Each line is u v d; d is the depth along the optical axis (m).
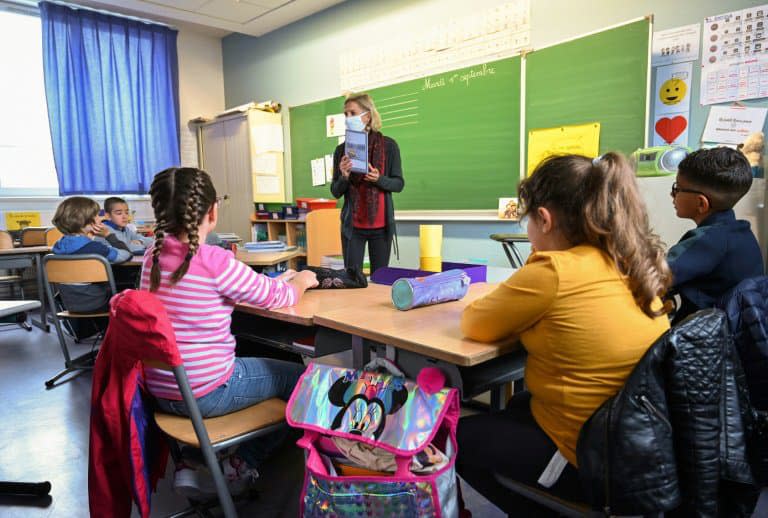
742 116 2.70
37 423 2.32
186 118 5.88
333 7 4.77
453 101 3.98
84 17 4.92
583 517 0.93
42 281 4.04
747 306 1.08
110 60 5.10
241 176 5.42
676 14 2.87
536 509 1.08
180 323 1.20
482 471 1.09
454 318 1.22
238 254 2.65
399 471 0.95
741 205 2.29
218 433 1.20
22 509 1.68
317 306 1.38
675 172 2.53
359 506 0.97
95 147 5.06
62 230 2.96
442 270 1.91
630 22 3.01
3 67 4.82
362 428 1.00
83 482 1.83
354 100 2.79
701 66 2.81
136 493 1.16
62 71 4.81
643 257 0.94
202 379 1.23
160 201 1.24
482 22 3.74
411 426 0.96
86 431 2.24
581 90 3.27
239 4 4.63
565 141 3.37
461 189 4.02
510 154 3.69
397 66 4.33
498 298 0.98
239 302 1.29
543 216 1.02
